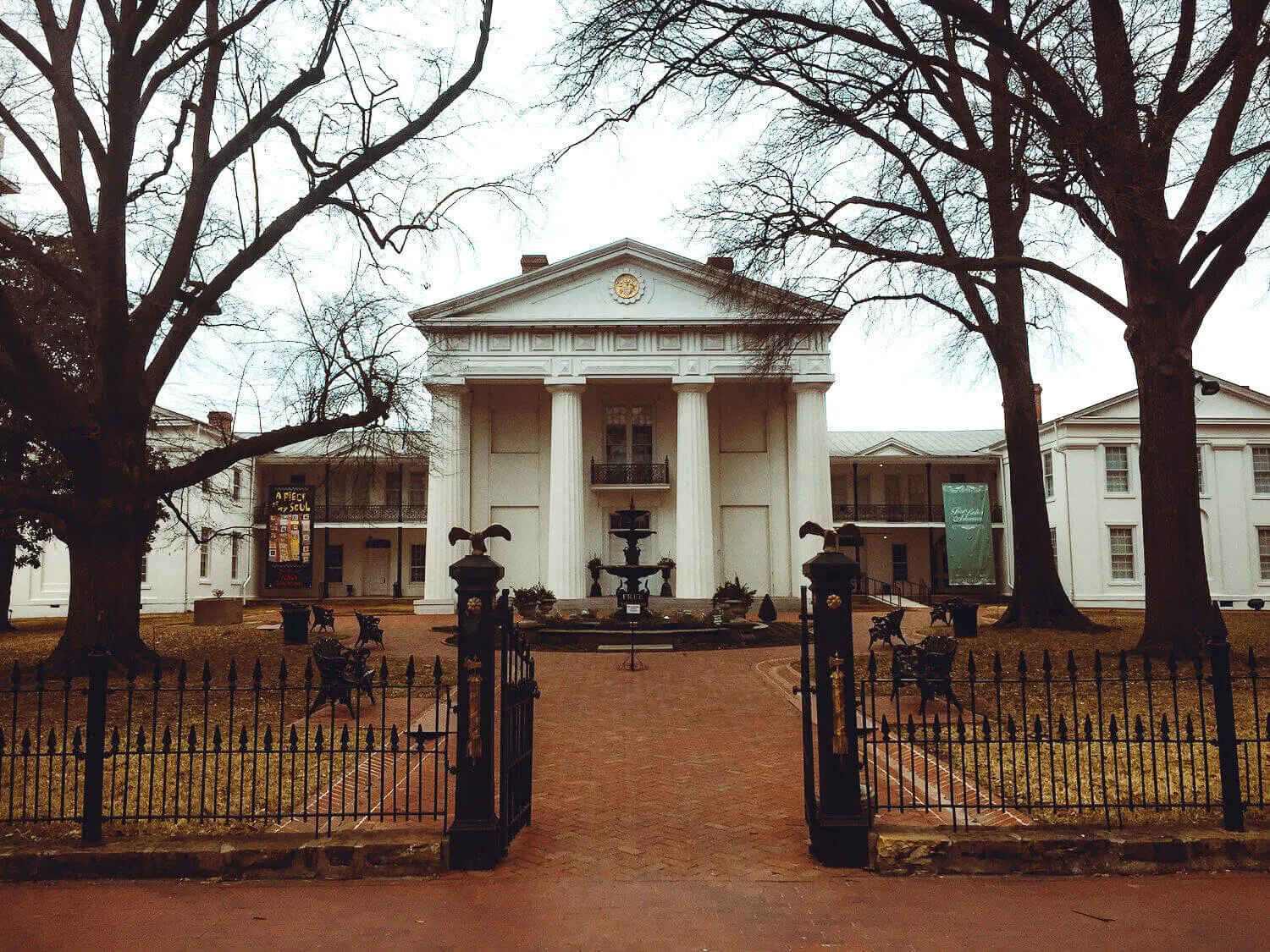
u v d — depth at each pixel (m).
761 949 4.04
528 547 33.28
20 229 15.01
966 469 42.09
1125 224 12.99
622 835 5.84
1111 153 11.40
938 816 5.82
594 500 34.03
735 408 34.41
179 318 15.03
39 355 12.65
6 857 4.99
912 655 11.62
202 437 32.97
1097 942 4.11
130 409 14.09
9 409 17.53
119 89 12.80
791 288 16.19
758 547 33.72
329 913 4.51
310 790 6.80
